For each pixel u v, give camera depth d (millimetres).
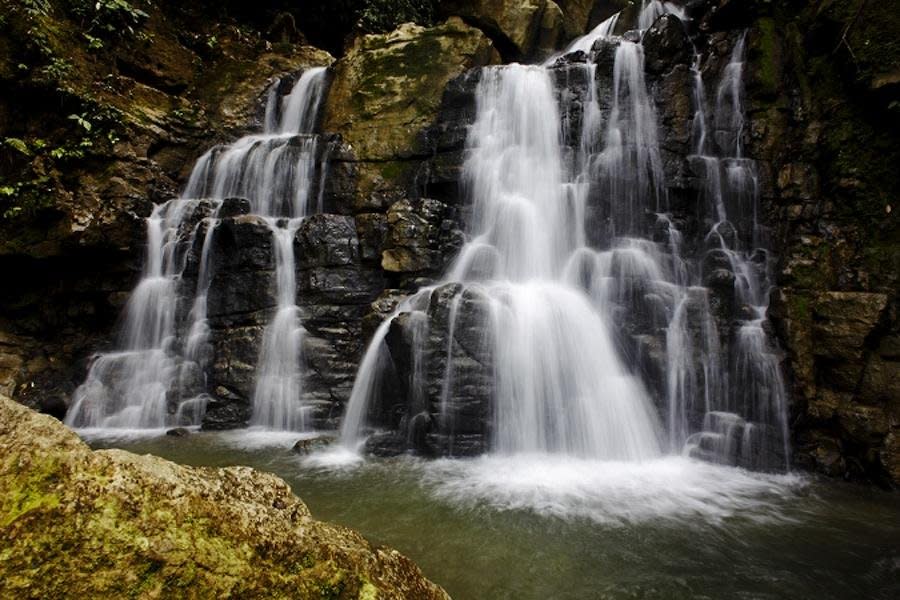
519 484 5965
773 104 8992
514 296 7719
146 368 9641
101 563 1730
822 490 6117
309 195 11469
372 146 11617
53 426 2006
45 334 10133
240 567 1967
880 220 7344
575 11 18656
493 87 11086
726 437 7020
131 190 10977
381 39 13320
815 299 7344
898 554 4461
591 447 6980
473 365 7102
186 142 12805
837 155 7969
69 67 10695
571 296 8109
